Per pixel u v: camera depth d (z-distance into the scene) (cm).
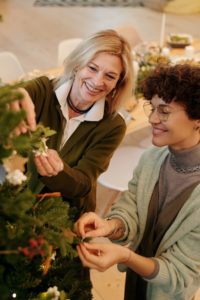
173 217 112
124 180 237
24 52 492
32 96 139
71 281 109
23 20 579
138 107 253
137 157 256
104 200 279
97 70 137
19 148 74
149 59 284
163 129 103
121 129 149
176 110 99
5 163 82
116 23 587
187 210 107
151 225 120
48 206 94
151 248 121
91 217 113
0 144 71
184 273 108
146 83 105
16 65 280
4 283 84
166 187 114
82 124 144
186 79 97
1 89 77
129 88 146
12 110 71
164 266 109
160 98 100
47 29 555
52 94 144
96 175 144
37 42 518
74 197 137
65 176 125
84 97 139
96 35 138
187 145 105
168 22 598
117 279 230
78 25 575
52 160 106
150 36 551
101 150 145
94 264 102
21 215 80
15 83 87
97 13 617
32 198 82
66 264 110
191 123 100
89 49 137
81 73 139
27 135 88
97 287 225
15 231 80
